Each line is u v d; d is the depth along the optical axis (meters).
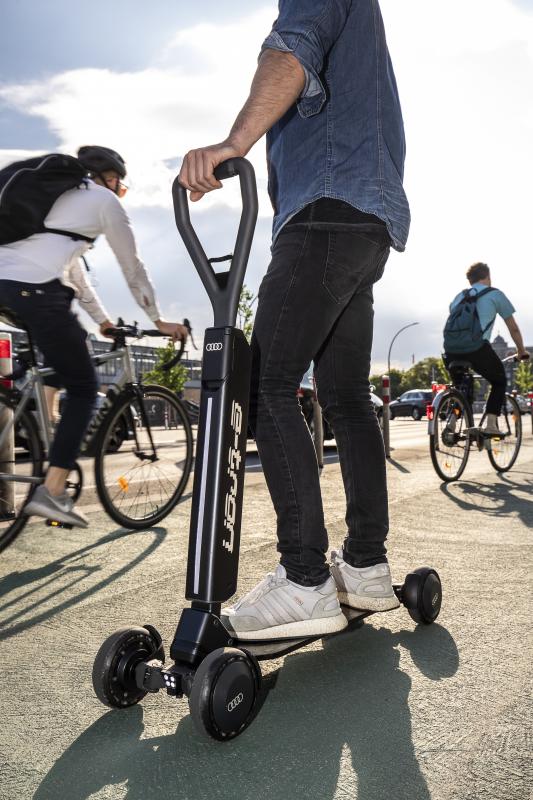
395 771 1.32
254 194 1.52
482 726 1.49
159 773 1.34
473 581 2.57
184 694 1.53
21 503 3.10
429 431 5.12
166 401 3.81
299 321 1.76
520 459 6.99
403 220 1.88
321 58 1.65
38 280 2.86
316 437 6.54
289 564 1.76
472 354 5.60
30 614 2.30
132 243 3.13
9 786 1.31
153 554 3.11
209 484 1.50
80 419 3.03
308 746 1.42
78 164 2.93
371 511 2.00
